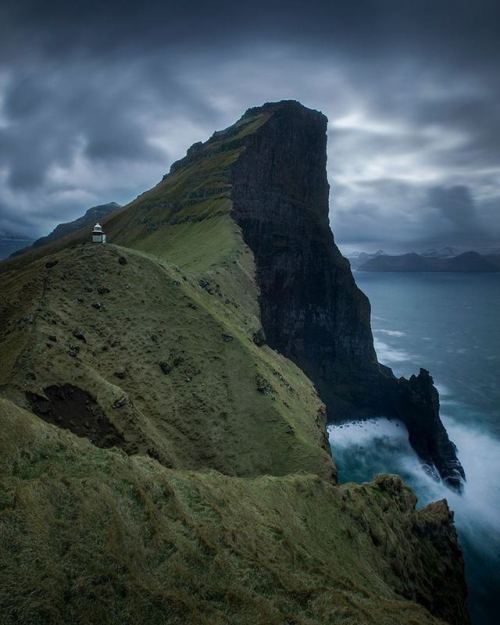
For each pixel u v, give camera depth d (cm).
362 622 2714
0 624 1725
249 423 6744
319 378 14425
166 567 2406
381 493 6059
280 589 2739
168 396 6488
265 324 12719
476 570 7888
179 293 8094
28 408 4738
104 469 2856
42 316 6244
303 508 4447
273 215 15125
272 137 15900
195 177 16988
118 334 6869
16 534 2097
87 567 2103
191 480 3472
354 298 15575
